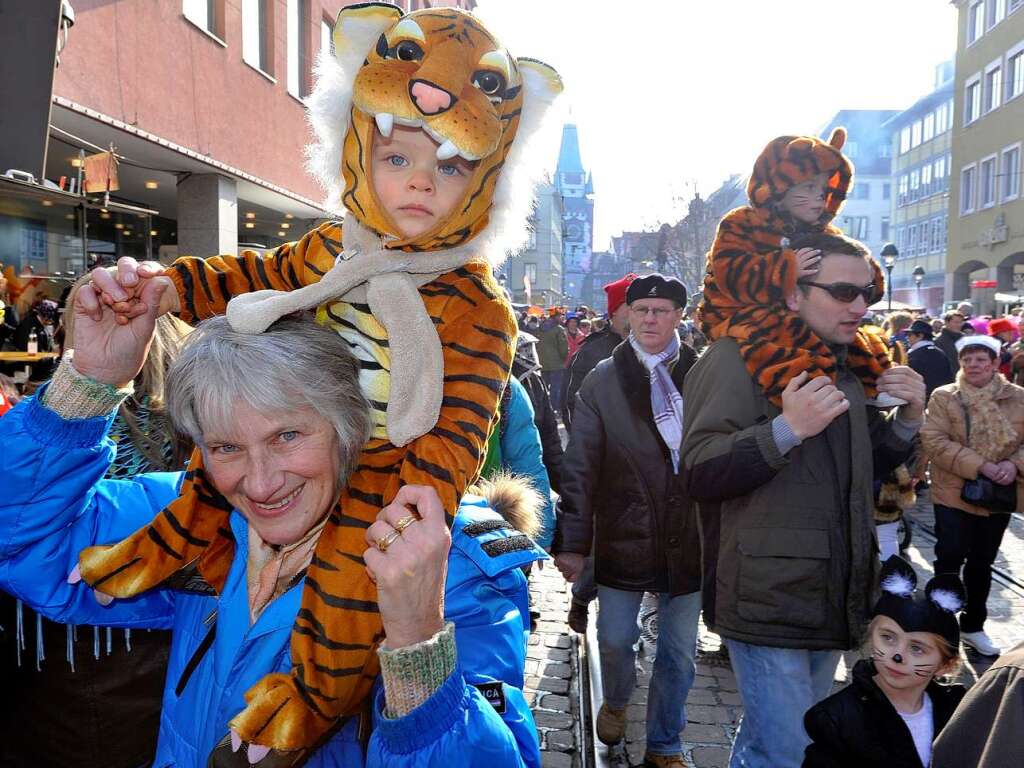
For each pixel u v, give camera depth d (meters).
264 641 1.16
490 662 1.07
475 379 1.14
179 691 1.31
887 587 2.12
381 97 1.10
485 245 1.25
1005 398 4.27
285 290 1.28
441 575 0.96
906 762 2.04
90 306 1.22
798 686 2.27
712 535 2.48
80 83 7.48
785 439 2.17
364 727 1.15
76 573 1.31
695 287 35.72
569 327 15.84
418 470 1.06
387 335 1.15
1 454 1.24
